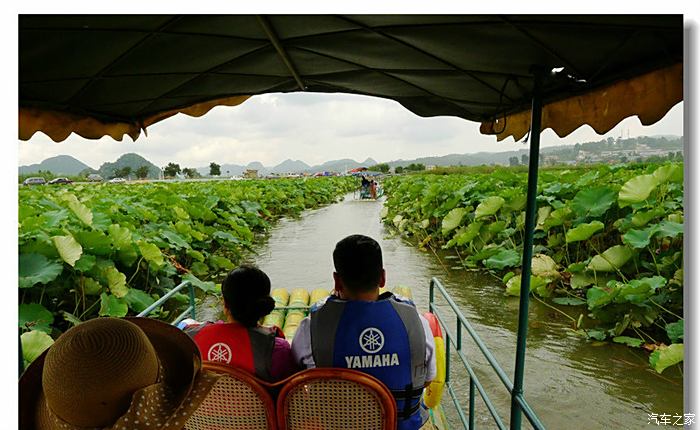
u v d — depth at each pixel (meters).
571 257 8.15
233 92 3.04
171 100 3.01
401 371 1.74
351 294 1.80
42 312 4.82
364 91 3.15
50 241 5.30
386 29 1.96
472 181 14.75
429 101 3.37
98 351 0.97
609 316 5.65
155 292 7.11
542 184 10.51
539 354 5.09
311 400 1.68
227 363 1.81
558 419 3.89
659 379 4.52
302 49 2.25
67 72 2.23
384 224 16.59
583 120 2.30
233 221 11.07
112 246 6.38
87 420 0.98
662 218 6.99
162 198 11.77
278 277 8.82
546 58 2.06
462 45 2.10
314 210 23.84
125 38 1.96
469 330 2.50
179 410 1.13
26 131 2.54
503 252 8.01
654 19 1.58
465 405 4.06
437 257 10.26
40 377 1.11
